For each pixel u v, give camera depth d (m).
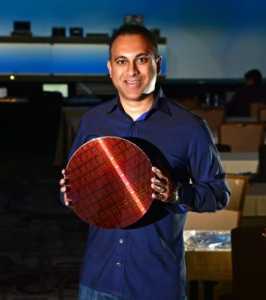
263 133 6.61
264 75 15.62
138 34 2.20
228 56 15.52
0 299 4.61
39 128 11.47
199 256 2.95
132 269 2.22
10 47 13.41
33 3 14.98
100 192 2.21
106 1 15.19
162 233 2.22
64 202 2.27
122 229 2.22
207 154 2.26
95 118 2.34
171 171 2.25
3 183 8.48
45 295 4.69
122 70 2.20
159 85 2.30
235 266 2.53
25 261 5.43
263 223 4.05
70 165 2.23
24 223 6.59
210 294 3.11
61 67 13.52
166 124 2.26
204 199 2.21
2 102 11.44
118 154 2.20
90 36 13.71
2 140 11.45
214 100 10.52
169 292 2.22
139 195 2.18
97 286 2.26
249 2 15.46
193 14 15.38
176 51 15.39
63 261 5.43
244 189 3.68
